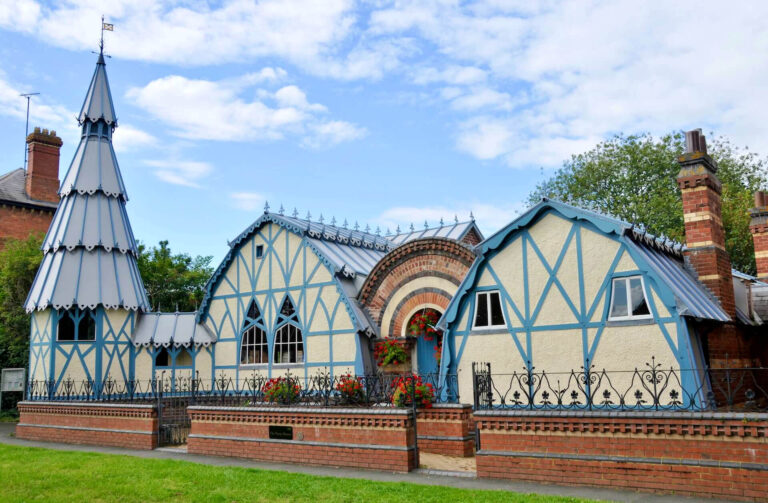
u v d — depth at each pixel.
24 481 11.62
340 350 19.36
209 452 15.07
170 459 14.30
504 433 11.23
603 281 12.87
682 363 11.70
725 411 9.62
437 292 18.31
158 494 10.52
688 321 12.00
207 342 22.69
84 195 23.12
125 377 21.59
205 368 22.66
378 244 23.97
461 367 14.43
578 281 13.17
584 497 9.58
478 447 11.62
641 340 12.26
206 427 15.32
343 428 13.06
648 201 35.94
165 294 36.00
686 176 14.22
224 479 11.52
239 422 14.72
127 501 10.20
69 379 20.06
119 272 22.53
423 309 18.61
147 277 34.72
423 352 18.67
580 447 10.51
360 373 18.67
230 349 22.39
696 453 9.55
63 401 19.33
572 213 13.27
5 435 20.89
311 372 19.91
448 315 14.69
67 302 21.09
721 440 9.39
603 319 12.75
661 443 9.84
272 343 21.25
